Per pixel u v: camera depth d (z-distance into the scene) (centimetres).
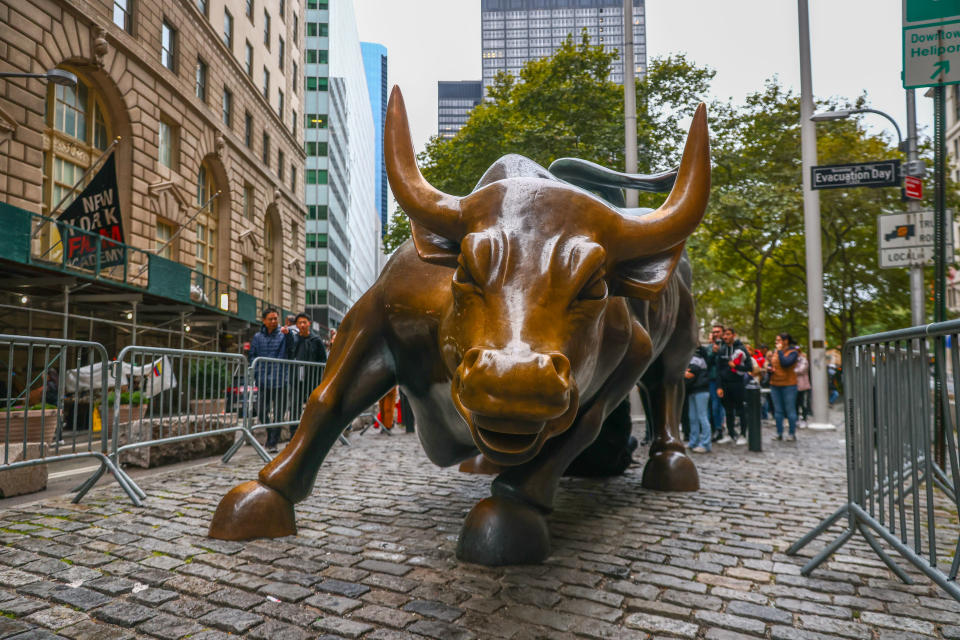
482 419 235
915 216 801
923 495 521
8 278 1447
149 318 2086
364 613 270
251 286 3030
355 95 8750
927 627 269
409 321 352
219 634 249
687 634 258
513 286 252
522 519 344
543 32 14288
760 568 342
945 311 620
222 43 2581
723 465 729
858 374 346
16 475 511
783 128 1834
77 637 244
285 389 788
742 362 978
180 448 690
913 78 599
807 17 1253
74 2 1667
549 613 275
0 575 307
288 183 3566
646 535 405
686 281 589
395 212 2317
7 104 1483
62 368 464
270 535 378
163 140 2202
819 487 584
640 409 1250
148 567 322
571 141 1808
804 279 2258
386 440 949
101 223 1585
